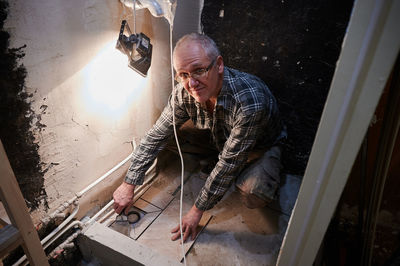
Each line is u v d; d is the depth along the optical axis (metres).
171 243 1.33
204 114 1.31
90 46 1.04
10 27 0.77
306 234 0.60
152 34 1.38
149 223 1.44
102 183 1.40
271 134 1.44
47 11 0.85
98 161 1.32
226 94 1.15
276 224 1.47
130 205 1.40
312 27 1.32
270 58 1.49
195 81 1.02
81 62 1.03
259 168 1.38
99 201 1.43
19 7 0.77
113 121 1.32
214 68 1.03
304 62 1.42
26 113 0.91
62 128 1.06
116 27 1.14
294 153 1.72
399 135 1.03
